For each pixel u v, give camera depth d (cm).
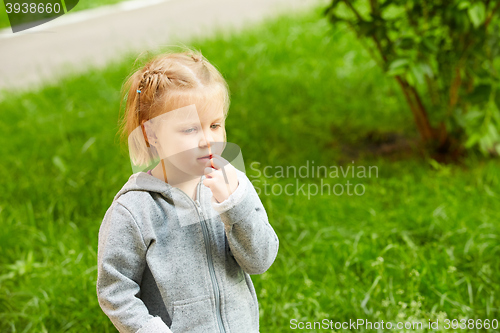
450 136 388
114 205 132
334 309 242
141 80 130
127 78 148
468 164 371
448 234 281
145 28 774
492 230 285
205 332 131
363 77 510
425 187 339
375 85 500
